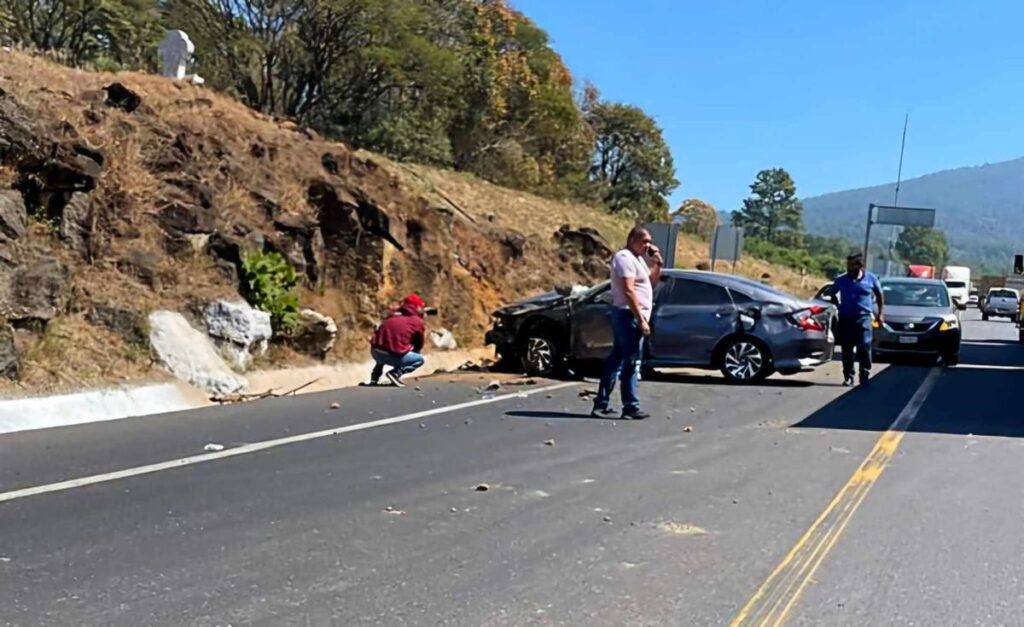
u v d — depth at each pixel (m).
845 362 15.53
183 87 19.28
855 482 8.30
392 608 5.24
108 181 13.66
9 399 10.06
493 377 15.38
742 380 15.19
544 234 28.98
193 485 7.68
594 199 51.81
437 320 18.67
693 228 63.88
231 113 18.47
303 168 17.59
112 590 5.38
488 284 21.86
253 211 15.88
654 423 11.15
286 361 14.24
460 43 41.75
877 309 15.84
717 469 8.72
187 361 12.38
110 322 12.01
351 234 17.19
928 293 20.58
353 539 6.41
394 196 19.00
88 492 7.36
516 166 43.22
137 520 6.69
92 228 12.91
